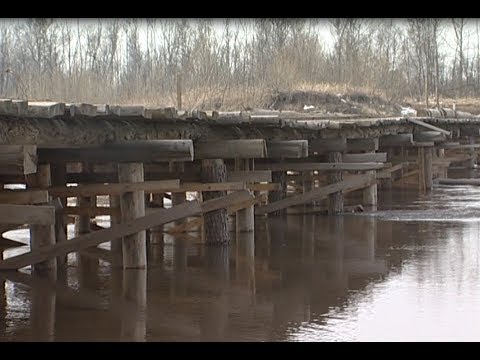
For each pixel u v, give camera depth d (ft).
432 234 39.83
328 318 23.45
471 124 72.28
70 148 28.94
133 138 29.35
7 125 23.38
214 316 23.79
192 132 32.91
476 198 57.06
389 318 23.35
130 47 68.13
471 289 27.04
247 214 40.19
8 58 61.00
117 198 38.29
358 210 49.80
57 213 32.14
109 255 33.71
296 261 32.81
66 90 54.90
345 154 48.60
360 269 30.94
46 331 22.11
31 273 30.25
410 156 65.98
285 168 45.03
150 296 26.45
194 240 37.93
